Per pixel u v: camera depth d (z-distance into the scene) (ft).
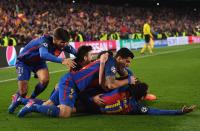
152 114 34.58
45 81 38.68
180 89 51.21
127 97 34.47
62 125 31.48
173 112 34.27
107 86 33.60
